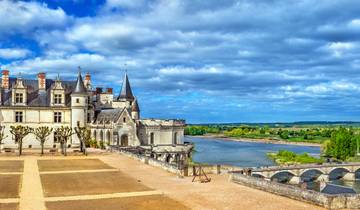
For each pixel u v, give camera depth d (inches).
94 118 4003.4
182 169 1967.3
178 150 3929.6
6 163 2361.0
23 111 3666.3
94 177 1878.7
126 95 4537.4
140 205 1309.1
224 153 5866.1
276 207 1283.2
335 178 3912.4
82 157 2792.8
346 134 5393.7
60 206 1282.0
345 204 1280.8
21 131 3129.9
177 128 4352.9
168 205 1310.3
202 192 1530.5
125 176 1921.8
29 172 2004.2
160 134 4178.2
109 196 1446.9
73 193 1489.9
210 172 2082.9
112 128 3624.5
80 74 3855.8
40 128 3348.9
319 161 4825.3
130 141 3725.4
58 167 2219.5
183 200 1387.8
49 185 1642.5
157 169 2180.1
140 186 1651.1
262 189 1576.0
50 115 3752.5
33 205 1286.9
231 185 1690.5
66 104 3838.6
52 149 3366.1
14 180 1742.1
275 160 4985.2
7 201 1332.4
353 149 5300.2
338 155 5265.8
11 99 3668.8
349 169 3801.7
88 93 3988.7
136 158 2637.8
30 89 3848.4
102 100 4375.0
